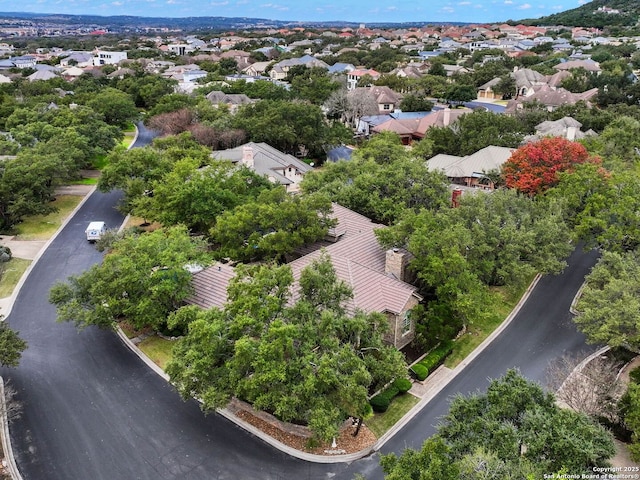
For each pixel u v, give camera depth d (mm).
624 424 27766
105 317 35125
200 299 36156
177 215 49938
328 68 174375
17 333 32719
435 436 21547
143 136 103250
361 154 64312
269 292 28938
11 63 181500
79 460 26859
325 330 27109
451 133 78188
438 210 46188
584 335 38906
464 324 39250
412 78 145750
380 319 29328
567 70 142625
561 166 51500
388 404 30906
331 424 24375
